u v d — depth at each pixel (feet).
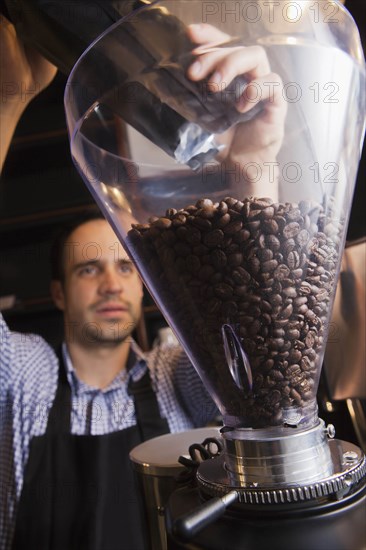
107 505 3.55
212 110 0.93
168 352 4.45
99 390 4.17
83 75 1.02
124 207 1.05
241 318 0.91
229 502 0.85
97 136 1.07
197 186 0.96
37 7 1.14
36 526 3.53
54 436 3.91
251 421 0.97
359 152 1.09
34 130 7.39
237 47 0.89
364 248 1.36
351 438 1.40
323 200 0.94
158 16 0.91
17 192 7.57
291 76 0.90
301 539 0.80
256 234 0.87
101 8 1.10
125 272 4.25
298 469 0.91
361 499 0.88
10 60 1.65
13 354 4.15
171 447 1.33
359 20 1.46
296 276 0.90
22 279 7.41
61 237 4.47
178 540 0.87
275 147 0.91
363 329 1.35
